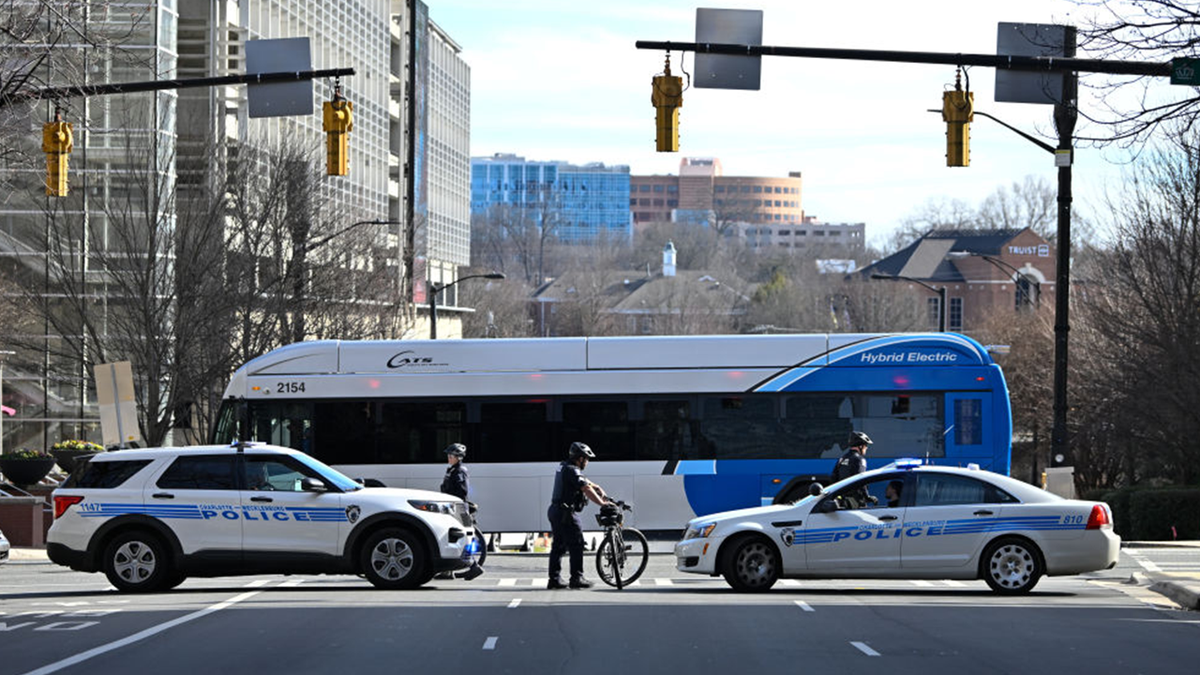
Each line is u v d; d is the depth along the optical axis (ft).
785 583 85.35
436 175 369.71
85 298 156.04
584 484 80.84
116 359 157.79
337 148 76.84
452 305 389.39
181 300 151.02
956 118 74.33
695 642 54.85
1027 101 73.31
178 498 77.05
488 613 65.16
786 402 107.96
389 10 295.69
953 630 59.41
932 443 107.04
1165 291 148.56
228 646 53.26
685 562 78.64
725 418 108.17
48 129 78.74
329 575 89.92
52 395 187.21
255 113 76.84
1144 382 151.64
